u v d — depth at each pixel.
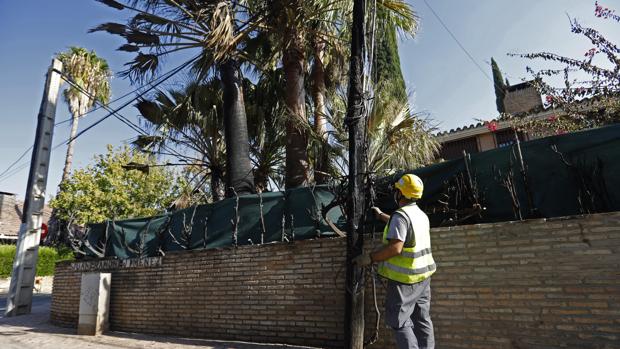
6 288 22.02
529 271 4.31
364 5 5.24
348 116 5.04
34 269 11.47
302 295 5.90
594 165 4.45
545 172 4.71
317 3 9.15
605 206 4.29
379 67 11.02
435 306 4.77
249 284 6.44
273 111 11.86
